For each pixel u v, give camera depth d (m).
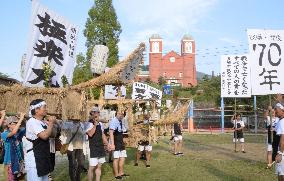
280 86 10.82
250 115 33.50
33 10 8.13
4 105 7.81
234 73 18.80
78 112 8.21
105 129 11.79
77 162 9.21
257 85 10.89
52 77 8.66
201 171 11.09
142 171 11.26
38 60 8.27
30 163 5.77
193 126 35.69
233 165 12.30
